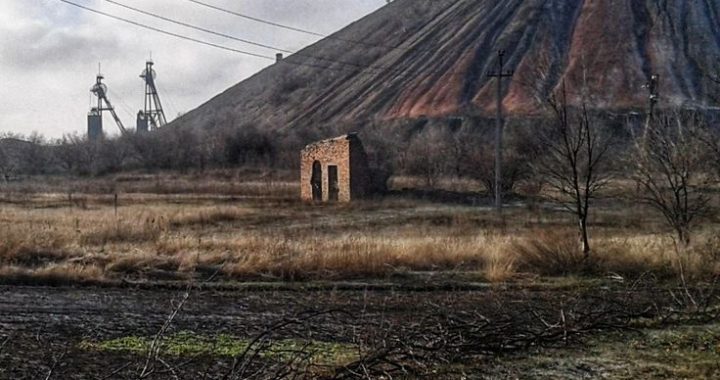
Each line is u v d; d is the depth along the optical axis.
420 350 7.76
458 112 79.94
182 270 14.45
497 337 8.27
